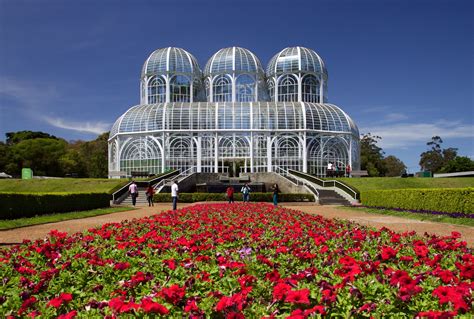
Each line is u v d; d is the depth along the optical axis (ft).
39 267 29.68
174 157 212.43
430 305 19.26
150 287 23.06
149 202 140.36
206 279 23.17
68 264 27.89
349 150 223.10
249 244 36.96
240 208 94.58
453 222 77.56
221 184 185.37
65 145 344.49
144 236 39.06
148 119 217.36
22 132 392.06
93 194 127.95
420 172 225.97
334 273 23.45
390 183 182.19
